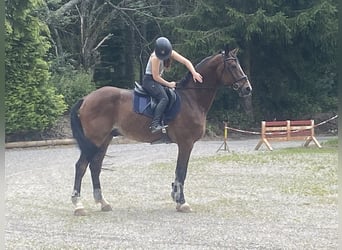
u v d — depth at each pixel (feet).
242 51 92.32
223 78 33.65
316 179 45.75
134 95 33.01
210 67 33.76
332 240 26.53
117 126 33.12
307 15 86.17
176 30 88.63
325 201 36.42
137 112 32.65
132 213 32.89
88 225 29.78
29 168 52.90
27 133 75.15
